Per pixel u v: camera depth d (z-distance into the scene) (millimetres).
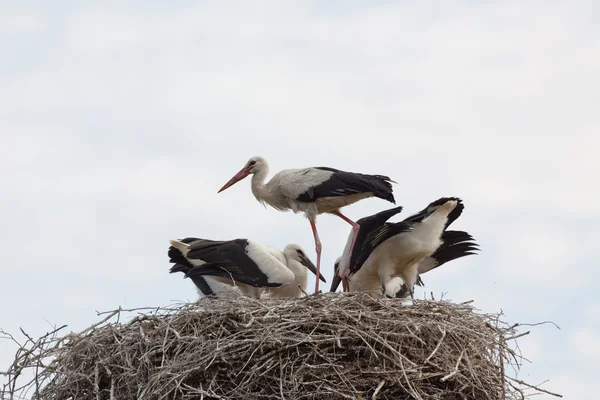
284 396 12914
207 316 13883
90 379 13906
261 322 13625
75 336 14344
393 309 14016
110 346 13961
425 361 13234
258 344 13195
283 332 13258
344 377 13047
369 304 14219
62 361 14219
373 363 13328
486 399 13820
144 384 13281
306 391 12961
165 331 13805
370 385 13102
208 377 13180
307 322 13438
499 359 14188
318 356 13289
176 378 12938
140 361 13391
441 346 13781
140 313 14211
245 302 14219
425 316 14117
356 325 13492
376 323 13641
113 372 13852
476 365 13883
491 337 14141
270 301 14430
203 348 13211
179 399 13133
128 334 13984
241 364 13203
